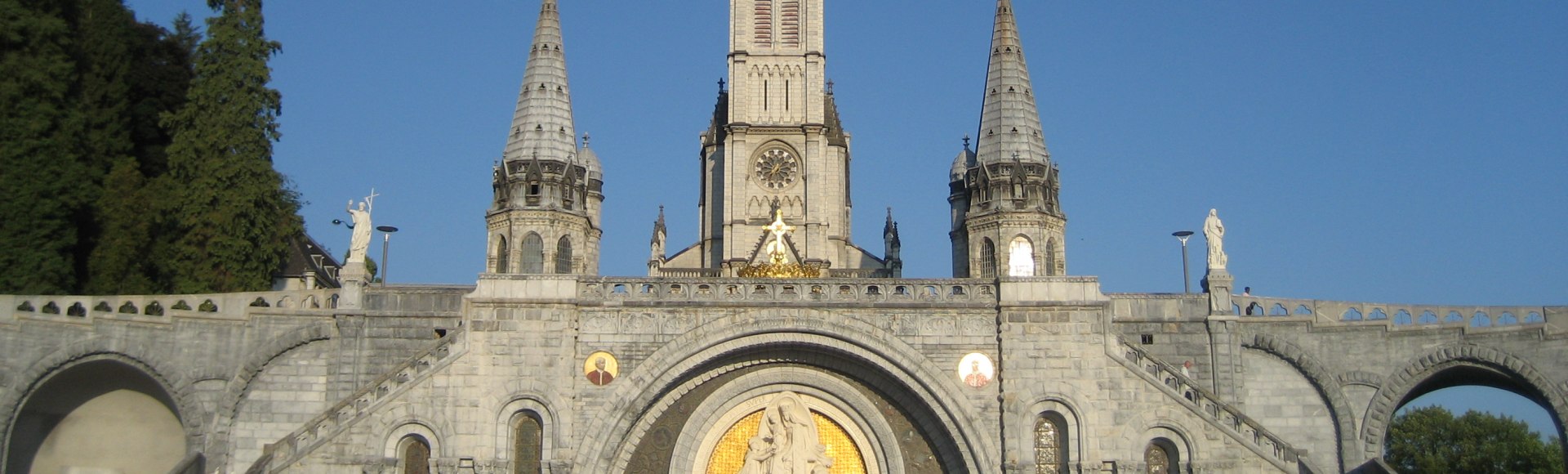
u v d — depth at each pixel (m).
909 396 52.22
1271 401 53.41
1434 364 52.72
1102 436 50.12
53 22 56.00
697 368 51.62
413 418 49.50
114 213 56.59
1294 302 54.72
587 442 49.94
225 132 59.97
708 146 108.38
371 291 53.84
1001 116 63.09
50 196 54.09
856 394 52.59
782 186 103.25
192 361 51.78
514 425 50.53
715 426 52.59
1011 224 61.22
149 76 63.00
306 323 52.94
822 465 52.62
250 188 59.56
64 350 50.16
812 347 51.84
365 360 52.81
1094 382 50.62
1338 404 52.78
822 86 105.38
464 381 50.09
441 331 53.25
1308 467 48.12
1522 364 51.81
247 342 52.41
